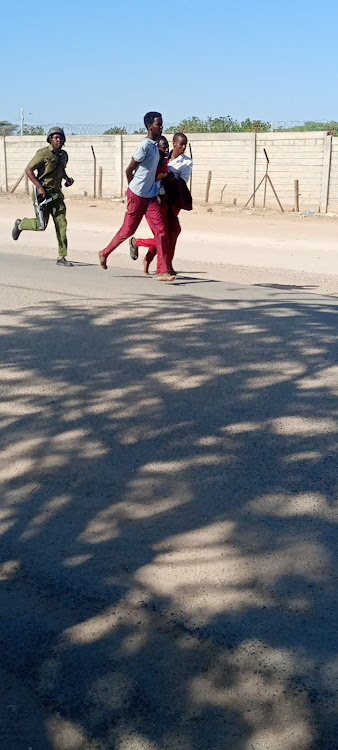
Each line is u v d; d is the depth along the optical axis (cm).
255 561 326
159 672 265
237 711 248
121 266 1233
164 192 972
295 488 388
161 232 962
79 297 828
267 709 248
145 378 547
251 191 2722
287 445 437
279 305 802
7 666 272
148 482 397
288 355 600
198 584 311
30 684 263
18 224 1138
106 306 773
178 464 416
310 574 316
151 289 903
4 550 342
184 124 3534
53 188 1120
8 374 560
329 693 253
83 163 3106
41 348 621
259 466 412
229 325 694
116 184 3047
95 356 598
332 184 2545
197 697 254
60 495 387
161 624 288
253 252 1681
